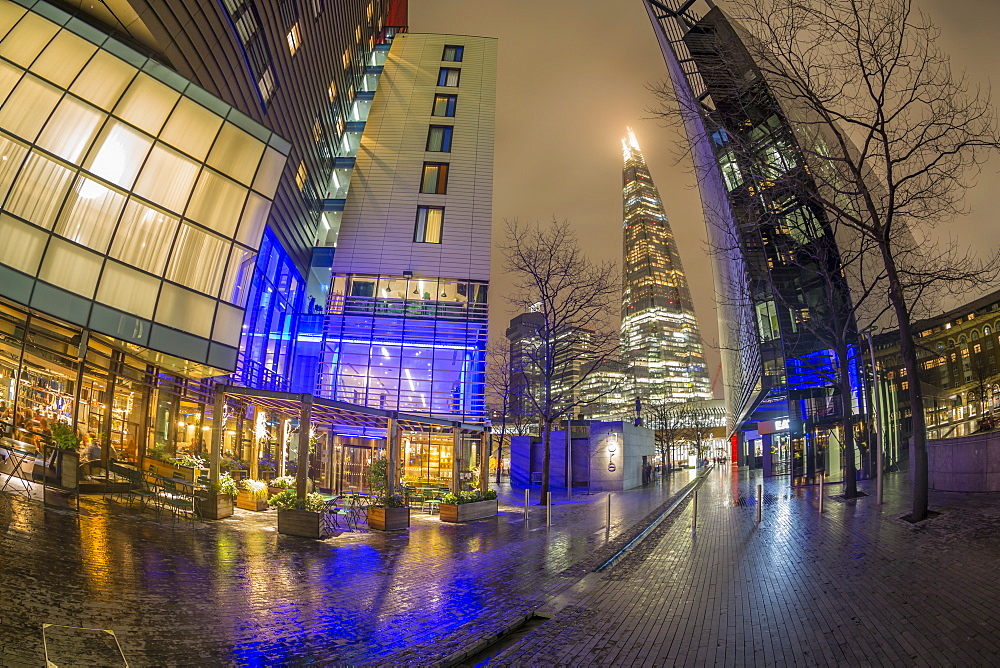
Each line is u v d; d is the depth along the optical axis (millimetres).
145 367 17375
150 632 5730
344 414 19047
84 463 13562
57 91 14984
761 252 31156
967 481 17688
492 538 15391
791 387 35562
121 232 15609
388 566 10906
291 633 6484
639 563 11570
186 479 15992
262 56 26906
